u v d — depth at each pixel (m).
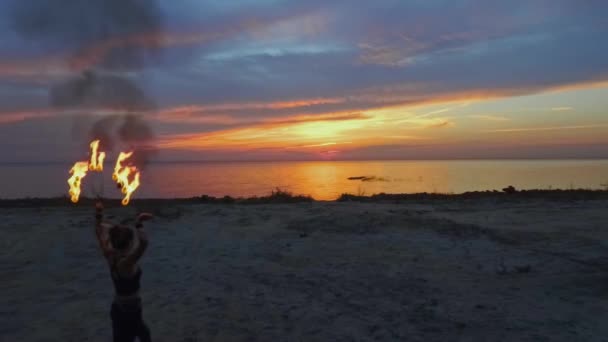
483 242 11.23
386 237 11.81
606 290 7.54
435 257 9.97
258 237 12.16
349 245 11.11
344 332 6.08
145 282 8.41
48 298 7.59
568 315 6.53
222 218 14.87
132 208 16.55
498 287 7.90
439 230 12.44
